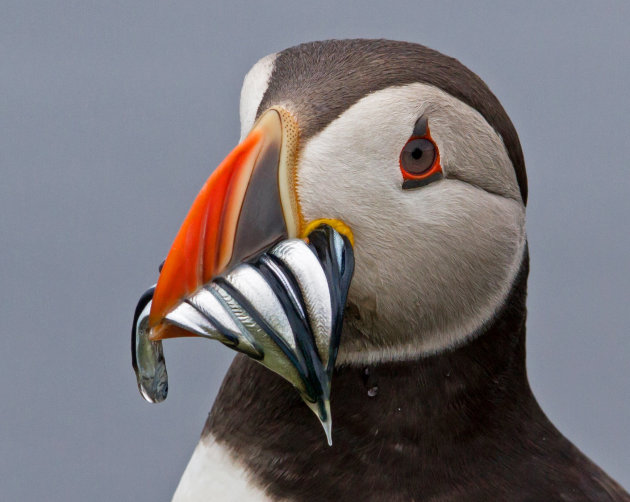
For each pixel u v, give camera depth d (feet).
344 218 16.83
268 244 16.31
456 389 18.47
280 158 16.49
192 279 15.74
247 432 18.79
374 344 18.30
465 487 18.20
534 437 19.29
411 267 17.49
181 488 19.38
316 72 17.63
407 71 17.52
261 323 15.84
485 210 18.03
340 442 18.25
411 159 17.21
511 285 18.93
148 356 16.83
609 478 20.18
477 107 17.97
